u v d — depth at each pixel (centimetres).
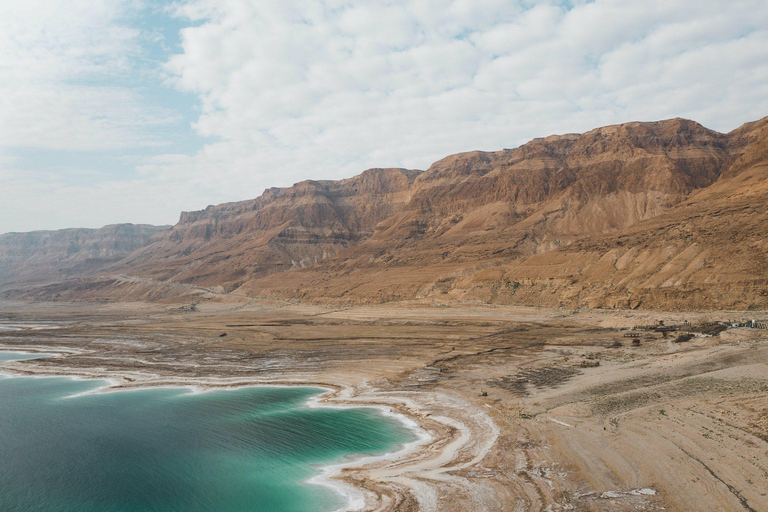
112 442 4962
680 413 4525
